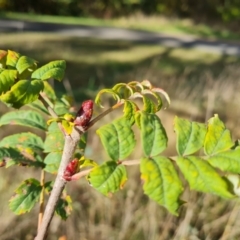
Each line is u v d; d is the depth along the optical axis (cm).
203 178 85
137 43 1446
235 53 1428
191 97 579
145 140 88
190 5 2114
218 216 331
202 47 1499
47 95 152
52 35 1408
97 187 85
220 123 95
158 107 109
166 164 84
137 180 348
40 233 108
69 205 127
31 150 134
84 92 768
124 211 323
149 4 2114
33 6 2117
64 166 103
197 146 91
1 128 418
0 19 1747
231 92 565
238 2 2073
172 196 80
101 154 387
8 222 306
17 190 125
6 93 94
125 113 100
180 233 304
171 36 1745
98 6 2152
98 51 1219
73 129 101
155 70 1027
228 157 90
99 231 314
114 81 897
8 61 108
